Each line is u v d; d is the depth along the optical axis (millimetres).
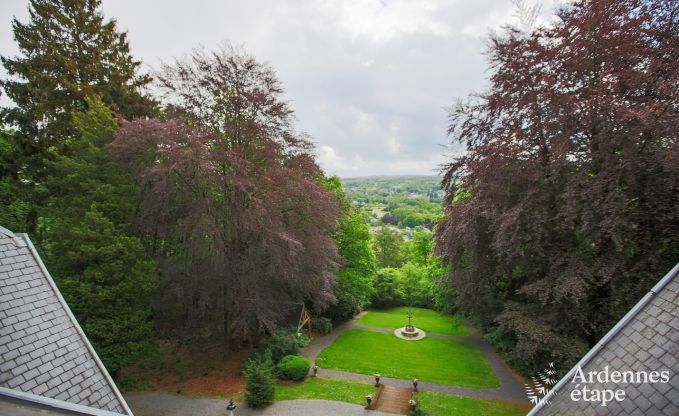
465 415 14398
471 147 17516
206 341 20344
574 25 13297
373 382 18094
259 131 18203
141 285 14875
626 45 11539
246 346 21672
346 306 30234
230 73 18719
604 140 11883
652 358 5102
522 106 14211
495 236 14227
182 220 17938
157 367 18844
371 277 34906
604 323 12594
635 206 11883
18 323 5844
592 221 11719
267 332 22578
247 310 17703
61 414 4473
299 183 18609
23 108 20969
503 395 16594
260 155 18312
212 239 16891
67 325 6719
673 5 12133
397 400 15961
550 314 13953
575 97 12477
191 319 18406
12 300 6031
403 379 18594
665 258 11477
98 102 18547
